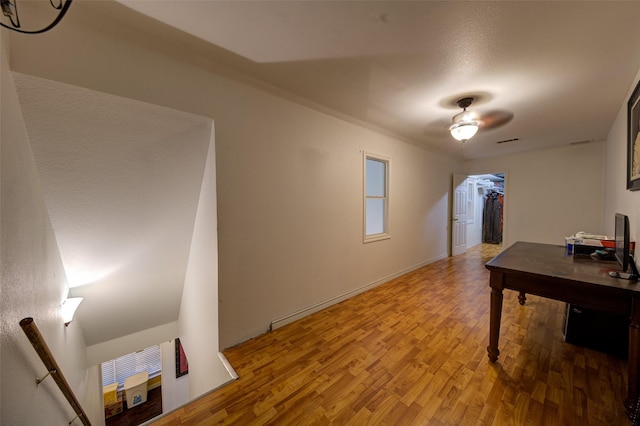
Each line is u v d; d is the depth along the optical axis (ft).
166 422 4.70
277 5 4.37
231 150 6.81
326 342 7.22
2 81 3.75
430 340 7.22
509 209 17.30
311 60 6.13
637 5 4.32
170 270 9.61
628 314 4.62
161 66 5.58
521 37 5.24
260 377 5.83
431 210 15.98
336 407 4.93
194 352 9.22
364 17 4.67
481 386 5.37
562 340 7.13
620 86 7.38
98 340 10.14
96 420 11.12
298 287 8.64
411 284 12.14
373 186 12.87
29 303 4.56
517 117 10.03
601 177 14.03
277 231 7.98
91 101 4.96
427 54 5.86
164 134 6.12
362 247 11.03
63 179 5.63
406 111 9.34
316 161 9.00
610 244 7.16
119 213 6.94
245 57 6.02
